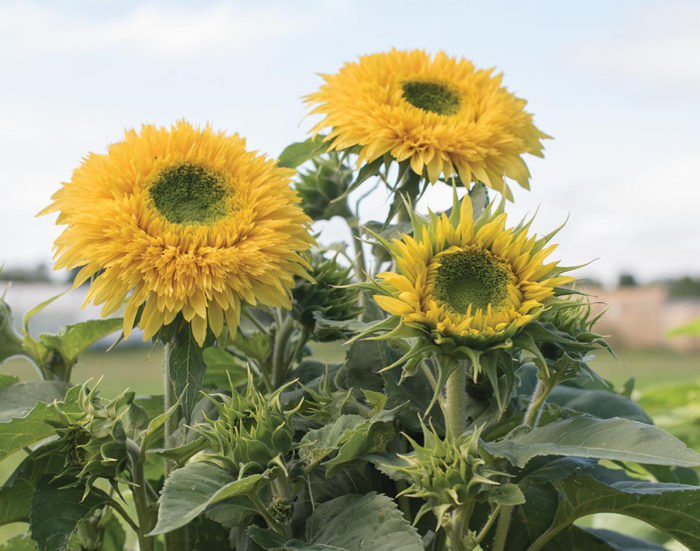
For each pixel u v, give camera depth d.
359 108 1.44
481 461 0.93
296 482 1.17
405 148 1.37
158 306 1.18
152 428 1.16
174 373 1.20
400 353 1.35
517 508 1.32
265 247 1.25
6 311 1.50
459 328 0.94
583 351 1.04
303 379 1.50
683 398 2.52
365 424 1.09
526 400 1.35
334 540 1.05
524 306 0.98
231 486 0.96
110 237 1.20
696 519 1.14
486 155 1.43
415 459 0.98
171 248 1.19
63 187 1.32
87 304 1.19
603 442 0.97
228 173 1.31
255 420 1.08
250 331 1.66
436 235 1.03
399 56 1.58
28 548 1.47
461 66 1.60
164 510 0.93
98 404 1.21
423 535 1.23
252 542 1.20
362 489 1.23
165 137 1.33
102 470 1.12
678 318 12.20
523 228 1.03
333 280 1.46
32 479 1.26
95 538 1.41
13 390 1.38
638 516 1.18
